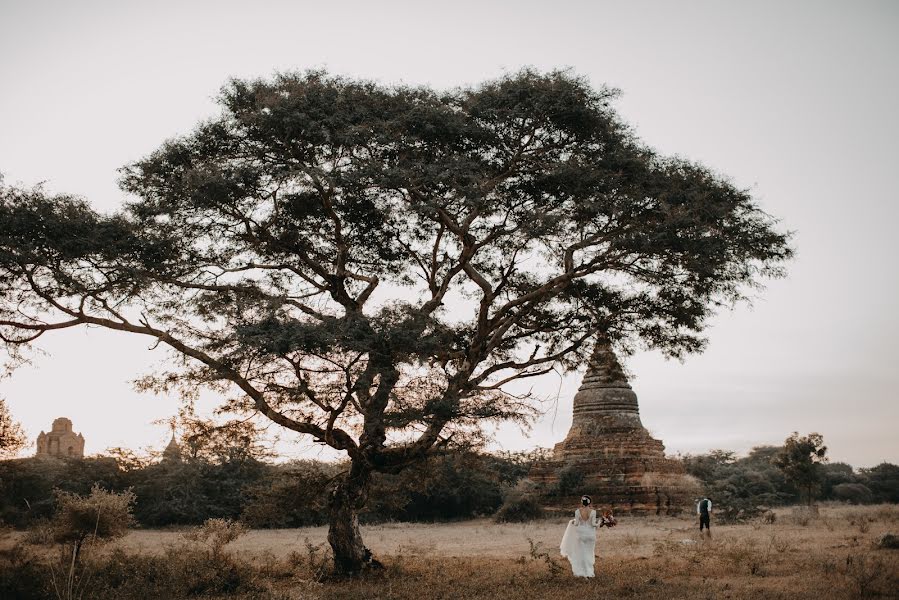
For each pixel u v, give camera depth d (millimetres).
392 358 19875
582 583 19891
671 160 22531
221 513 57594
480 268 25500
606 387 66438
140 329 21359
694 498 60781
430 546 33812
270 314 19578
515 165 22469
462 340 24297
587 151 22359
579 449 64312
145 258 20984
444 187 21047
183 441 22969
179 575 19734
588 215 22141
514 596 17922
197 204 21156
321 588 19797
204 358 20891
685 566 22578
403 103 21406
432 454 22672
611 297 25125
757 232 22094
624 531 43500
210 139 22078
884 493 105750
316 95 20938
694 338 25422
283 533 50844
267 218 23250
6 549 25109
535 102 21250
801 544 29609
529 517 60656
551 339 25766
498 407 21625
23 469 56656
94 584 18656
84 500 20125
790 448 63938
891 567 19828
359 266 25531
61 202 20375
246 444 23156
